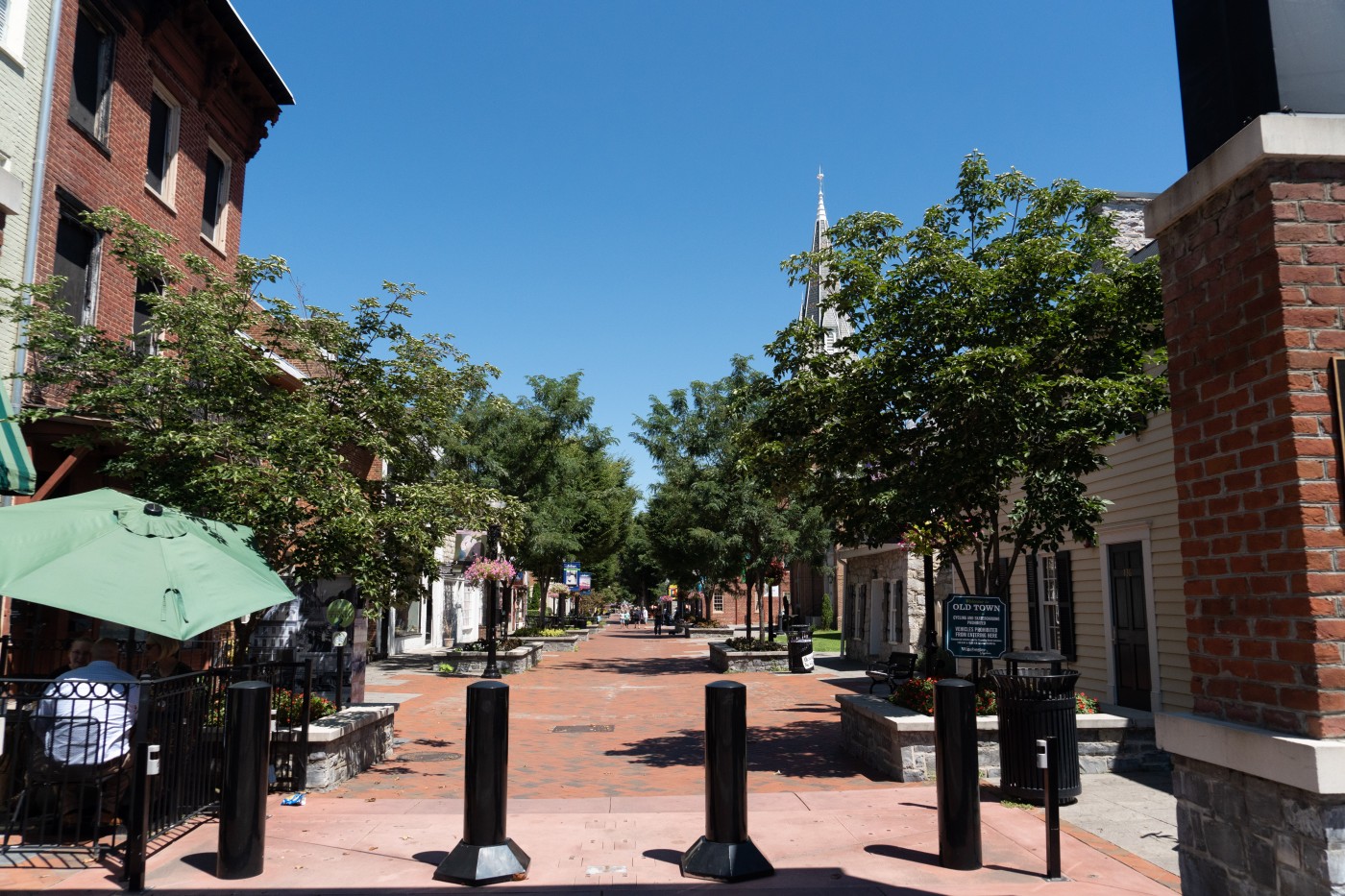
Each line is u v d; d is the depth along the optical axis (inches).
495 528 802.2
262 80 642.2
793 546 947.3
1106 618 494.6
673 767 397.1
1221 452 167.3
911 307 380.8
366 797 319.6
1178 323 181.0
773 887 212.7
